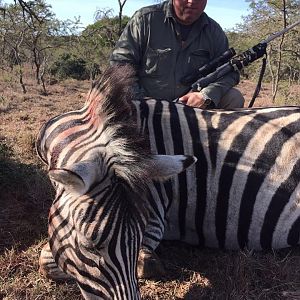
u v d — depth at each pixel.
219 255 3.41
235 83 4.23
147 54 4.17
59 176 1.96
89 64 24.41
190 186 3.23
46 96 14.60
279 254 3.40
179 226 3.38
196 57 4.22
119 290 2.07
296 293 2.99
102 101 2.34
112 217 2.06
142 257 3.04
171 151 3.18
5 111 10.16
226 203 3.23
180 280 3.09
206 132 3.28
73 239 2.21
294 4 15.99
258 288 3.03
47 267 2.99
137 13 4.17
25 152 5.93
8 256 3.34
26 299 2.88
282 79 23.44
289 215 3.24
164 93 4.24
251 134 3.28
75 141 2.45
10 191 4.53
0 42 20.52
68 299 2.89
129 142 2.20
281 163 3.23
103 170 2.15
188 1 3.91
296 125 3.33
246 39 17.66
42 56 22.28
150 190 2.92
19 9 16.27
